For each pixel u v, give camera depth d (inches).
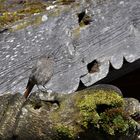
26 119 249.4
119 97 243.0
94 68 355.3
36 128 248.2
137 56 371.9
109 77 378.3
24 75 330.0
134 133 248.1
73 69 345.7
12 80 327.9
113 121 239.1
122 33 365.4
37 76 307.9
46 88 325.4
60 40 340.5
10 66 327.6
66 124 243.8
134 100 248.8
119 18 363.6
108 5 357.7
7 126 252.8
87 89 247.9
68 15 343.3
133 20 370.0
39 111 249.0
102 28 356.2
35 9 342.6
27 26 331.3
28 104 251.1
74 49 345.4
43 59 317.1
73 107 245.1
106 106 241.9
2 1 358.9
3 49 326.3
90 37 351.3
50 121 246.4
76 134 242.5
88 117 240.5
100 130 239.6
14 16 336.5
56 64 339.0
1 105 257.8
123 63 373.4
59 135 245.0
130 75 455.5
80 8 346.6
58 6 341.4
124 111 241.9
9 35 327.0
